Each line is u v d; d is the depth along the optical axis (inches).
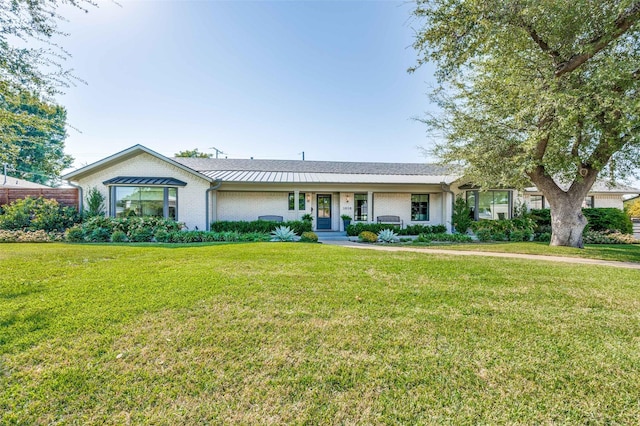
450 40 302.8
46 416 76.0
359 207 706.8
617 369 99.5
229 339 117.0
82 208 537.0
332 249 351.9
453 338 120.4
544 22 294.8
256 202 669.3
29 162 986.1
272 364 100.5
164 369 96.8
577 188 423.8
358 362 102.4
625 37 305.9
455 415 78.4
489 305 158.9
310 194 693.3
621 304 162.7
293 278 207.5
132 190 535.5
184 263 253.4
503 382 92.2
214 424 74.5
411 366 100.3
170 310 144.9
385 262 270.2
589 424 75.7
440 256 317.1
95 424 73.8
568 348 113.3
